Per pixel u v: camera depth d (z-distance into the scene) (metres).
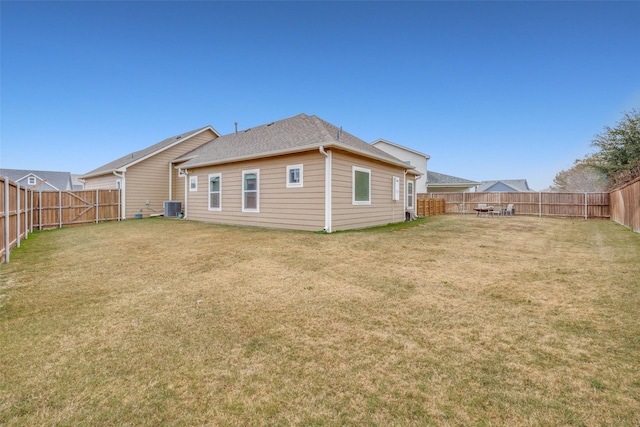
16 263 5.72
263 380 2.17
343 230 9.74
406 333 2.87
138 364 2.37
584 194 16.03
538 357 2.44
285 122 13.28
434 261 5.67
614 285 4.15
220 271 5.05
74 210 12.93
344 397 1.99
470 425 1.73
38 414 1.83
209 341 2.72
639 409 1.84
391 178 12.84
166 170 16.73
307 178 9.61
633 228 10.02
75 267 5.38
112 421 1.78
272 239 8.02
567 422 1.75
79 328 2.98
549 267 5.21
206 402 1.94
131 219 14.80
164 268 5.27
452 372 2.24
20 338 2.77
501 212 18.31
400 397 1.98
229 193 12.09
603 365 2.31
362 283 4.38
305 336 2.82
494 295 3.86
